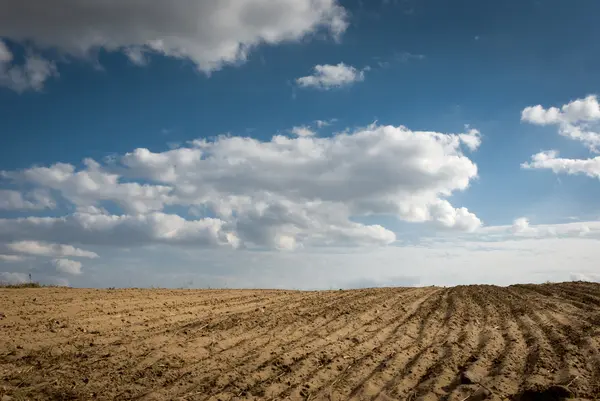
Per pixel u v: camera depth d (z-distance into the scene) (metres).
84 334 10.77
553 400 7.41
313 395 7.97
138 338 10.75
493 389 8.06
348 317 14.77
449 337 12.38
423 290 23.78
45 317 12.05
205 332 11.74
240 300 18.12
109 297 16.48
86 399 7.34
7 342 9.63
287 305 16.94
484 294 21.59
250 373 8.87
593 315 14.69
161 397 7.55
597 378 8.49
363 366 9.60
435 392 8.10
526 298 19.78
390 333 12.85
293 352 10.38
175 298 17.58
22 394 7.34
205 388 8.03
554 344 11.16
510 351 10.66
